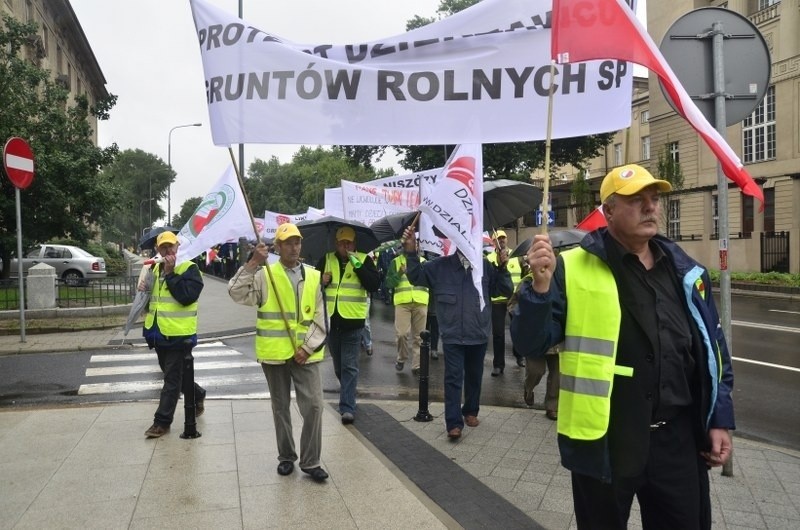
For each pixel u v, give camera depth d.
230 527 3.79
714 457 2.59
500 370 9.01
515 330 2.66
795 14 28.31
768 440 5.95
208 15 4.50
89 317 14.00
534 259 2.55
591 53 3.32
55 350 10.89
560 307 2.66
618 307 2.56
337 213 14.79
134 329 13.11
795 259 24.34
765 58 4.62
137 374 9.03
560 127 4.33
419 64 4.38
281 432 4.70
